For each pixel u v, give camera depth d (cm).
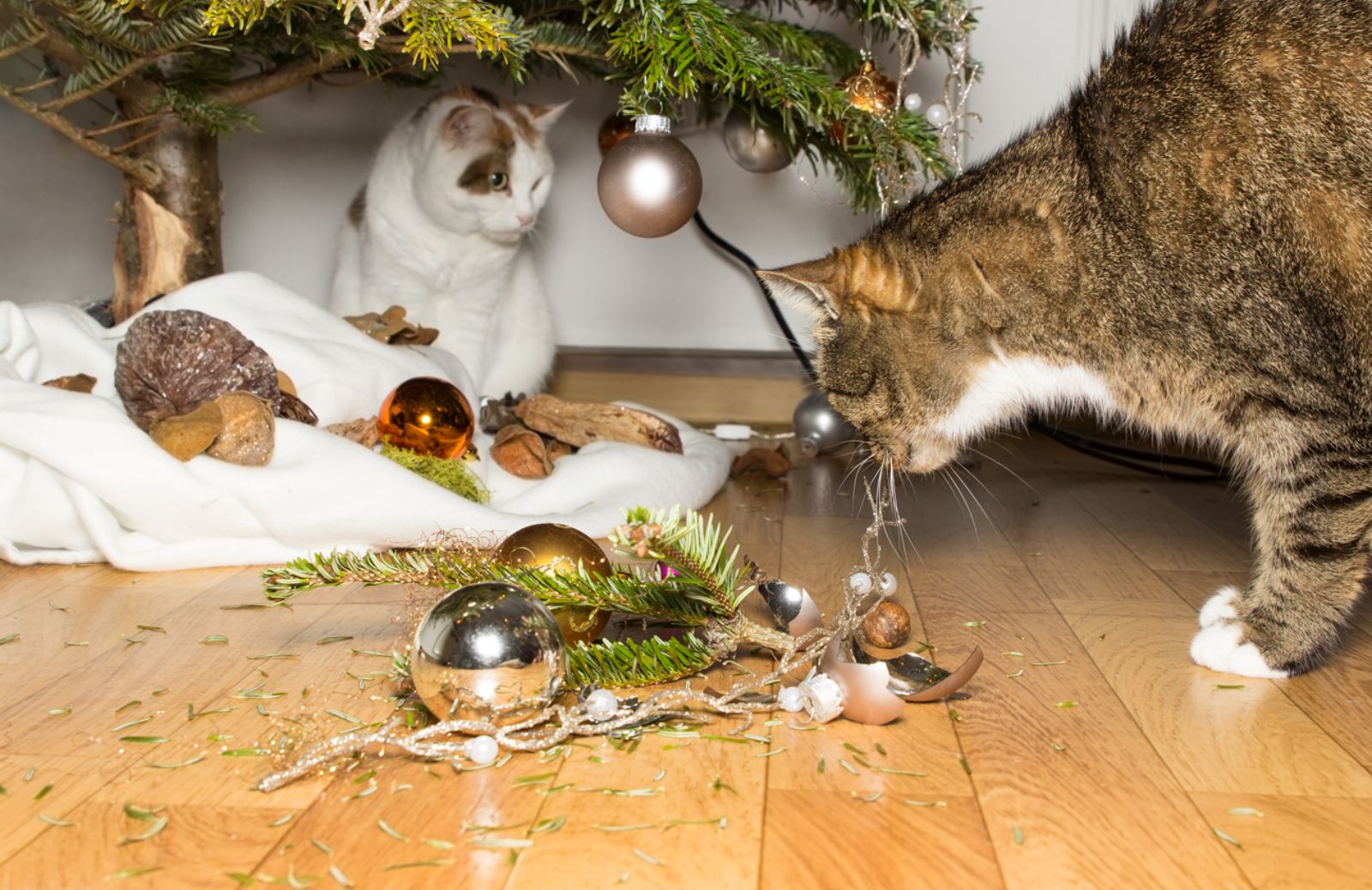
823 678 69
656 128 94
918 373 88
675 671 72
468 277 127
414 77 128
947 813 62
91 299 130
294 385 101
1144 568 95
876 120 101
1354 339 78
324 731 67
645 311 152
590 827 60
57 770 64
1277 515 79
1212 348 80
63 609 83
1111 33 140
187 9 93
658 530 68
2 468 90
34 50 122
